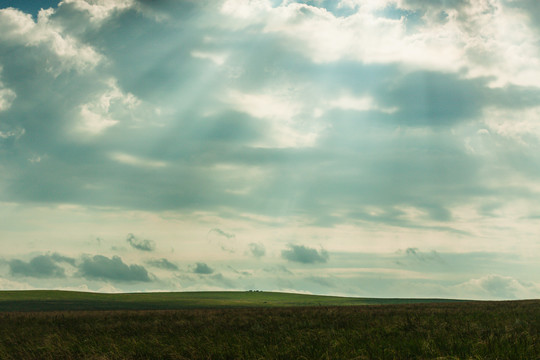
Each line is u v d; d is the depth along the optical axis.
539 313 31.64
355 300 133.25
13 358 18.36
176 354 16.17
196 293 158.00
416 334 18.95
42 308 83.88
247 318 34.72
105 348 19.28
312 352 15.17
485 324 23.83
